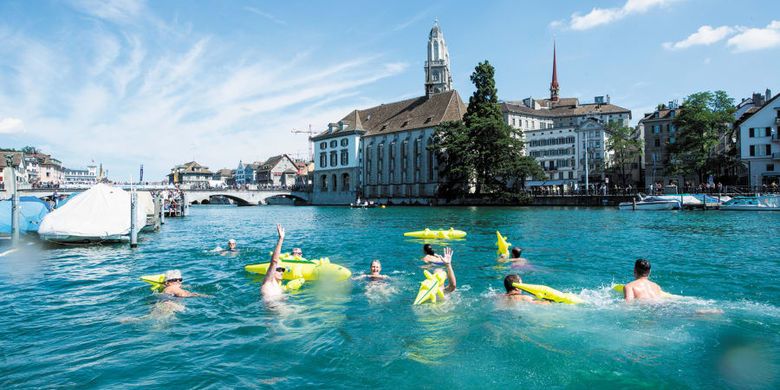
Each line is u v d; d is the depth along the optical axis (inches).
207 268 541.3
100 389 207.3
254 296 383.6
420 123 3518.7
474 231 1021.8
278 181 6107.3
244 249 744.3
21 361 242.2
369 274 468.8
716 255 608.1
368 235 984.9
